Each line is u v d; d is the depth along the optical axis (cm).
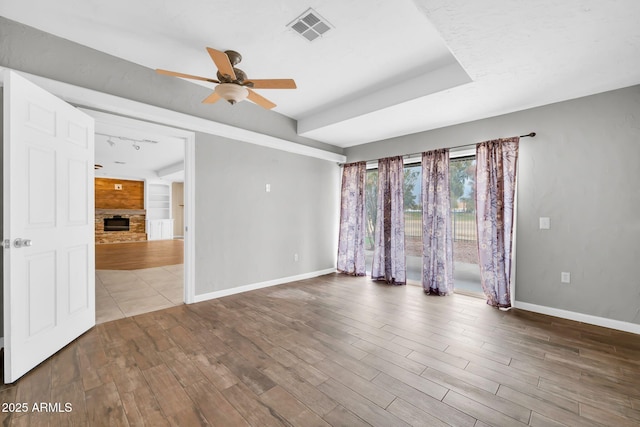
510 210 323
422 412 153
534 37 192
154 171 1005
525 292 320
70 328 227
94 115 261
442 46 248
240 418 147
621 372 192
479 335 250
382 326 269
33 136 189
